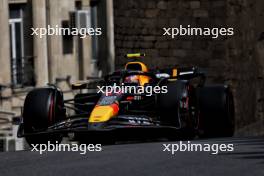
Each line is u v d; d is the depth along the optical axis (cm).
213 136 3588
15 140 4494
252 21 7106
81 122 3003
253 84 7194
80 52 6388
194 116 3322
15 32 5894
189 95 3212
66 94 6188
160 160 2344
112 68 6612
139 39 6266
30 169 2170
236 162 2277
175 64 6369
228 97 3559
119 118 3012
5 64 5669
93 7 6681
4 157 2547
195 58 6444
